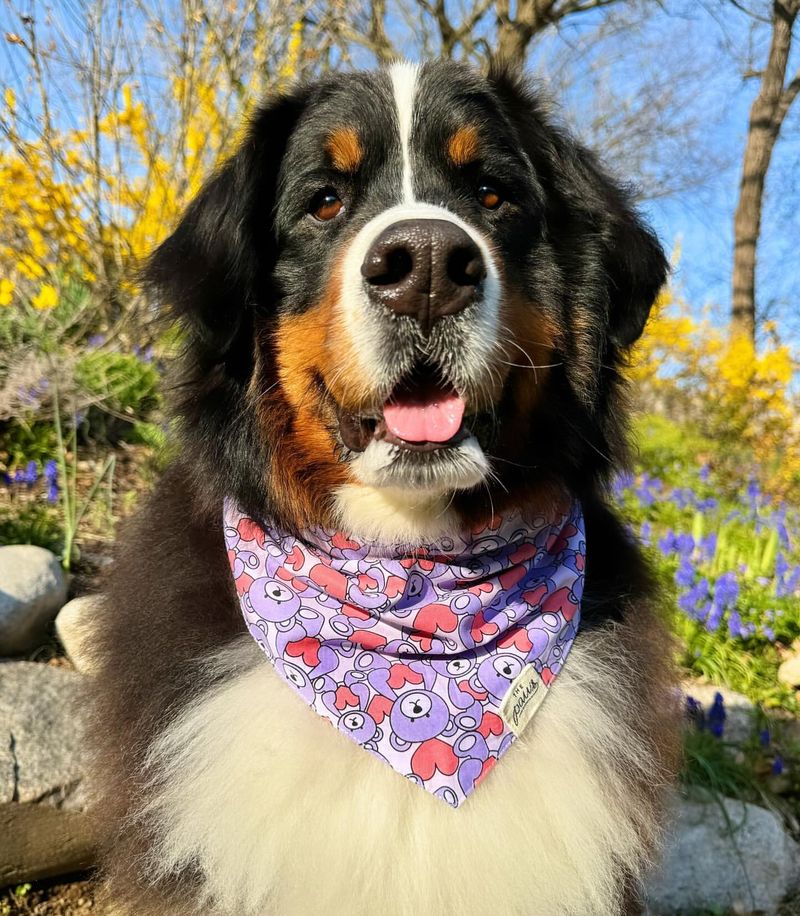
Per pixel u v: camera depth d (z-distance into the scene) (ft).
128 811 1.27
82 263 3.84
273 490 1.36
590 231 1.46
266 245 1.37
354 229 1.27
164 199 3.40
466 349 1.17
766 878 1.87
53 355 3.22
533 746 1.27
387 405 1.23
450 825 1.18
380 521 1.33
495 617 1.30
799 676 2.71
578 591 1.37
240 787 1.18
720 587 2.70
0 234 3.68
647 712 1.39
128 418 3.50
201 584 1.35
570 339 1.44
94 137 3.38
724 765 2.10
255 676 1.28
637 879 1.34
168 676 1.29
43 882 1.68
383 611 1.27
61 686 1.79
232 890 1.16
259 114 1.39
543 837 1.20
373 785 1.20
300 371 1.31
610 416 1.50
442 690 1.24
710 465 5.57
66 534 2.39
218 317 1.33
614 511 1.69
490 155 1.36
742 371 6.13
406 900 1.15
